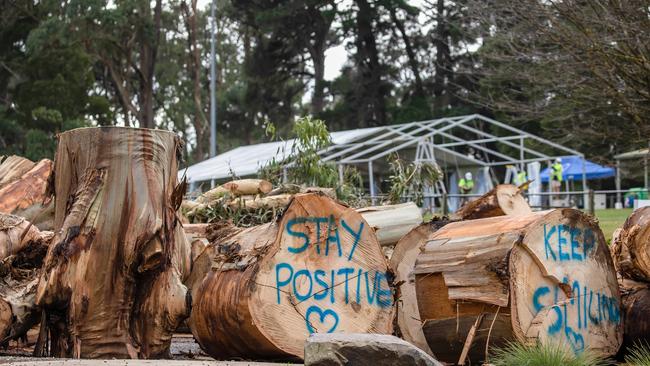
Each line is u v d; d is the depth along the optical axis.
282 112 64.06
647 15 16.73
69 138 7.93
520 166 37.19
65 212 7.93
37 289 7.72
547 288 7.66
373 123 58.72
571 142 41.16
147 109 53.91
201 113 56.84
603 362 7.89
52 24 47.75
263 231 7.71
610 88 17.72
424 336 8.19
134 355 7.67
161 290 7.76
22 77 51.69
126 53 52.66
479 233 7.81
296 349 7.38
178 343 9.73
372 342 6.09
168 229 7.88
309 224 7.62
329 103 67.00
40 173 10.92
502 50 23.47
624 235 8.33
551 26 17.89
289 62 62.66
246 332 7.34
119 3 50.06
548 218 7.68
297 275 7.50
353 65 60.59
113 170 7.76
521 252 7.55
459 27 21.50
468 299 7.58
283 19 58.53
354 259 7.77
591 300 7.89
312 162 14.99
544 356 7.07
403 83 60.22
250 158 34.06
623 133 19.94
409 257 8.71
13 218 8.66
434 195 22.81
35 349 7.80
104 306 7.68
